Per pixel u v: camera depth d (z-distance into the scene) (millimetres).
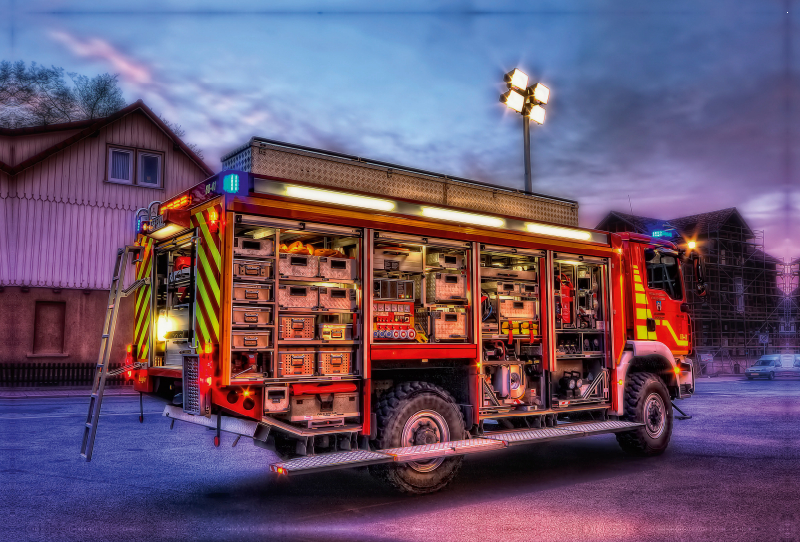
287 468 4988
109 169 22844
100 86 35125
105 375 6000
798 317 50750
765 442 9445
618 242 8359
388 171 6879
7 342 20719
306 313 5594
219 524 5051
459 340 6594
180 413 5875
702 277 9422
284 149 6137
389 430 5871
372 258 5969
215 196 5406
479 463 7852
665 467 7539
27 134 22312
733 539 4688
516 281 7277
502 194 7945
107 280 22344
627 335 8414
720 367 43938
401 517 5277
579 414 8328
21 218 21188
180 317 6059
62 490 6191
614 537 4723
